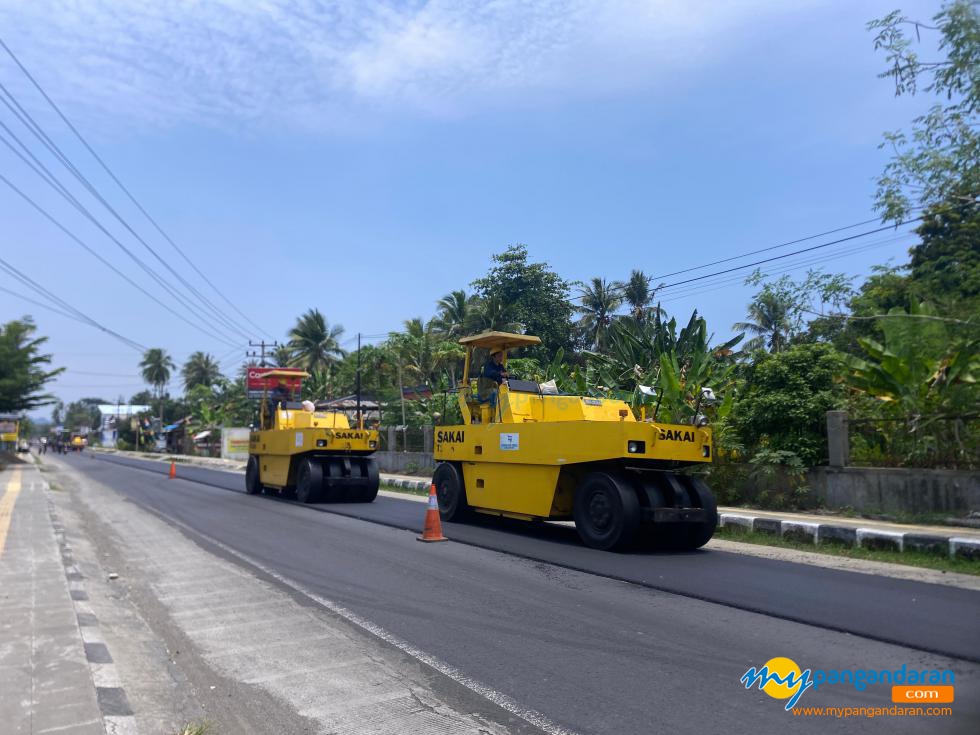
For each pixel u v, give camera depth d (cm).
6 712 432
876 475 1302
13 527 1200
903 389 1290
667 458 975
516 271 3728
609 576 816
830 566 879
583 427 1013
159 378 9169
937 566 866
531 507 1118
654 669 520
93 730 410
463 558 936
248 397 4697
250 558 980
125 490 2192
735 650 557
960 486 1191
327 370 4753
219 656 577
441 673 524
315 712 464
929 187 1114
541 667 530
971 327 1233
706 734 416
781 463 1428
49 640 570
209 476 2855
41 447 7819
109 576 892
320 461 1708
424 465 2548
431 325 3538
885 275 2123
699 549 1019
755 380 1545
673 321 1831
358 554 977
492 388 1252
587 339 4000
